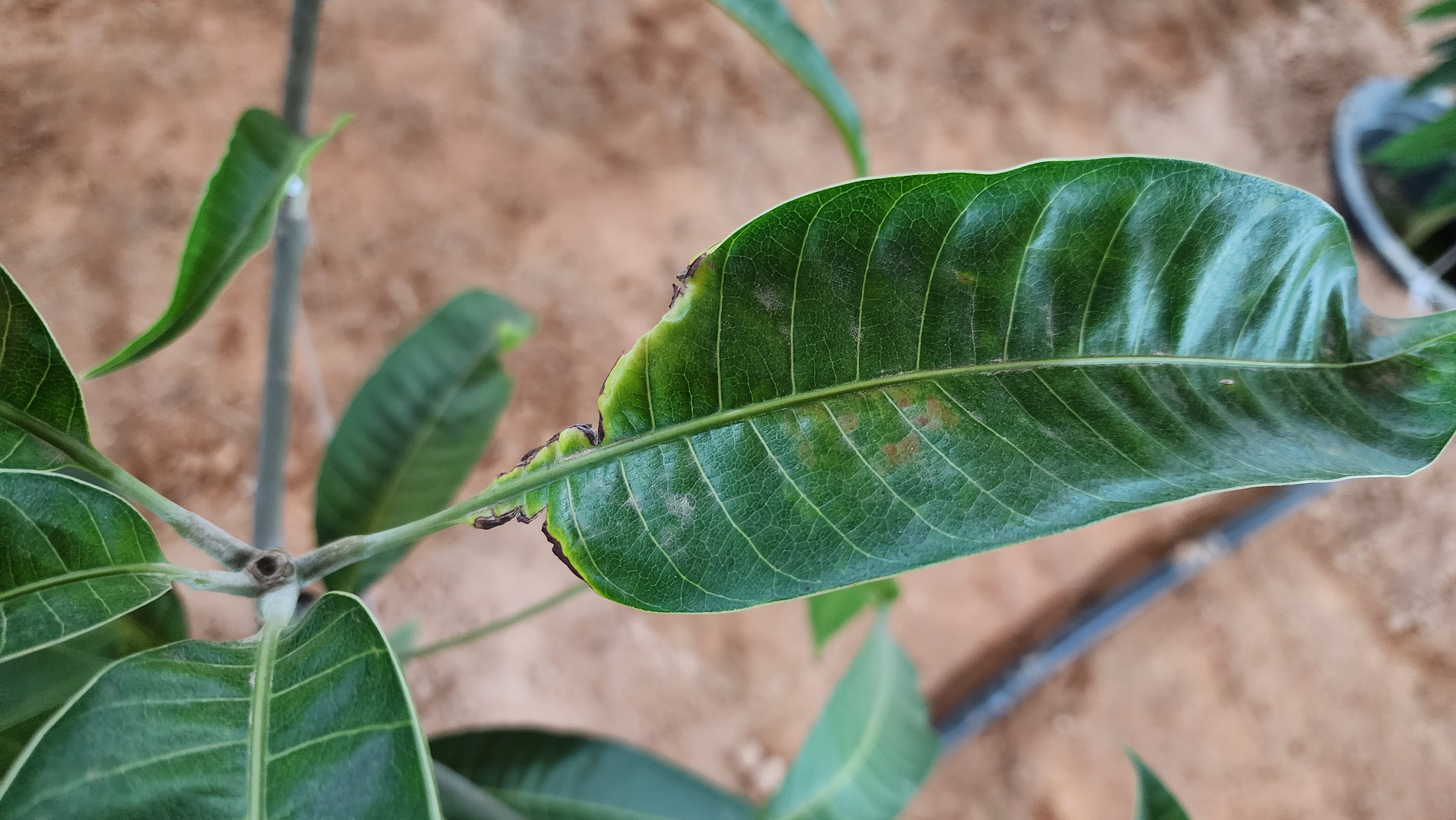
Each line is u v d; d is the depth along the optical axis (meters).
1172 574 1.29
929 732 0.64
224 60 1.12
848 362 0.37
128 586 0.37
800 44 0.50
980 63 1.51
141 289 1.01
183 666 0.34
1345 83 1.62
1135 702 1.25
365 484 0.52
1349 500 1.40
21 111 1.00
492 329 0.58
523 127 1.25
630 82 1.33
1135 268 0.37
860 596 0.64
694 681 1.12
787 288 0.37
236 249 0.41
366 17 1.21
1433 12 0.98
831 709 0.62
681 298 0.37
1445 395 0.35
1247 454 0.36
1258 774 1.24
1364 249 1.41
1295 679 1.29
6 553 0.36
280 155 0.43
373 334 1.10
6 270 0.36
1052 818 1.18
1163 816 0.43
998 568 1.28
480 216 1.19
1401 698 1.30
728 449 0.37
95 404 0.95
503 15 1.29
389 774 0.33
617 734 1.07
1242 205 0.36
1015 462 0.36
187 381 1.00
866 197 0.36
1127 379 0.37
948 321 0.37
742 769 1.11
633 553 0.37
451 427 0.54
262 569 0.38
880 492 0.36
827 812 0.57
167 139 1.06
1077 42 1.57
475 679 1.03
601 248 1.24
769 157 1.36
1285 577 1.34
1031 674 1.21
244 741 0.34
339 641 0.34
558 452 0.38
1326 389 0.36
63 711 0.33
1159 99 1.55
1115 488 0.36
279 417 0.50
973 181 0.36
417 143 1.19
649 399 0.37
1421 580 1.37
